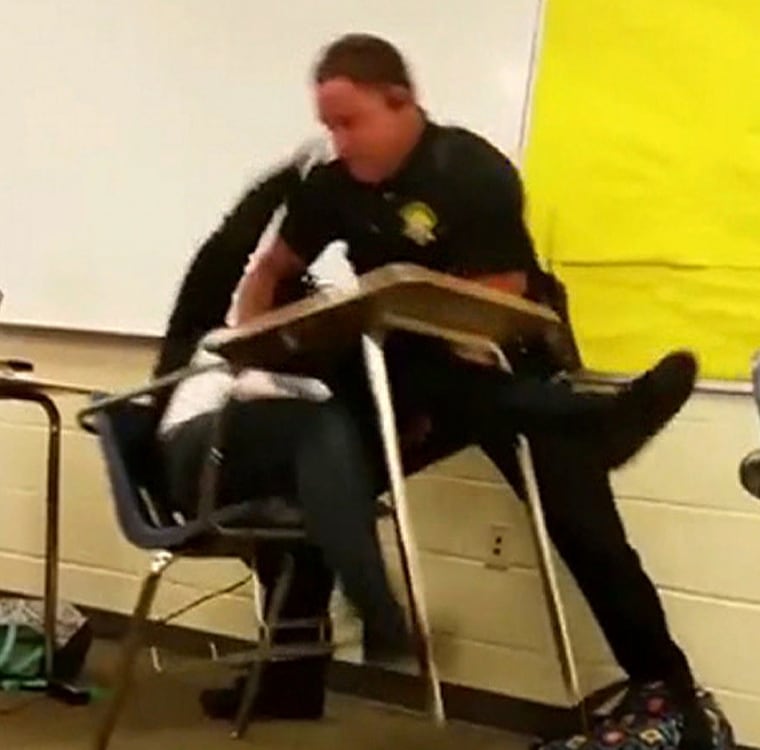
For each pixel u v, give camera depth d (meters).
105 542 3.91
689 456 3.07
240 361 2.39
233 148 3.61
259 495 2.41
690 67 3.03
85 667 3.58
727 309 2.99
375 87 2.64
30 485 4.03
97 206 3.81
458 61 3.28
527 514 2.87
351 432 2.34
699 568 3.06
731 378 2.99
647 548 3.12
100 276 3.82
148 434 2.65
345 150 2.67
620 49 3.10
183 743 2.95
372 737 3.11
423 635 2.33
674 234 3.04
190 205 3.67
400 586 3.08
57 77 3.87
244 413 2.39
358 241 2.72
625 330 3.09
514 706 3.26
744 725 3.00
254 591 3.52
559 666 3.14
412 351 2.45
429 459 2.69
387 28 3.38
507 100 3.22
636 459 2.98
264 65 3.56
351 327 2.26
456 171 2.58
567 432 2.55
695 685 2.74
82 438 3.93
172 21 3.69
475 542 3.32
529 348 2.56
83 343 3.87
